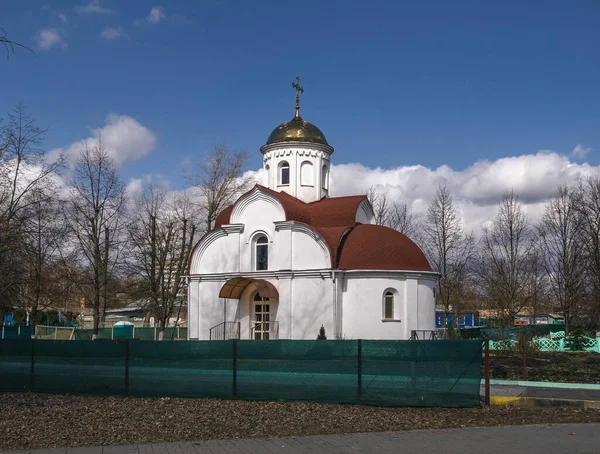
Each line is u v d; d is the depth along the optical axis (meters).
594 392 21.25
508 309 56.22
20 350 22.25
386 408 17.73
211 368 19.84
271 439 13.56
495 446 12.67
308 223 38.19
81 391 21.20
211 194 55.66
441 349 17.92
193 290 38.03
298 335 34.66
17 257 33.50
